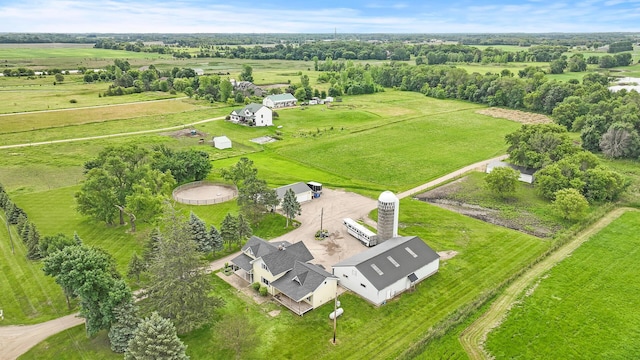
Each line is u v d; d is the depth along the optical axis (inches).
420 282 2177.7
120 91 7647.6
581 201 2773.1
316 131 5334.6
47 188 3467.0
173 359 1482.5
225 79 7460.6
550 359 1652.3
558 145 3636.8
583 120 5275.6
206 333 1808.6
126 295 1726.1
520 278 2196.1
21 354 1688.0
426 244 2324.1
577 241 2586.1
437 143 4820.4
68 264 1731.1
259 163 4116.6
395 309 1963.6
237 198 3046.3
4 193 3051.2
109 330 1739.7
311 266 2108.8
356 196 3339.1
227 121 5777.6
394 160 4205.2
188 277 1847.9
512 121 5984.3
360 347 1715.1
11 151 4362.7
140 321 1706.4
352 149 4557.1
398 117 6141.7
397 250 2220.7
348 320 1882.4
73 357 1672.0
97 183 2738.7
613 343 1736.0
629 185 3415.4
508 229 2758.4
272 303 2011.6
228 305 1984.5
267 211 2945.4
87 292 1708.9
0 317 1908.2
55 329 1834.4
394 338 1766.7
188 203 3144.7
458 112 6579.7
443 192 3395.7
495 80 7386.8
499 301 2009.1
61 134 5007.4
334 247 2541.8
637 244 2539.4
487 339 1758.1
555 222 2847.0
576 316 1898.4
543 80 7273.6
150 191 2810.0
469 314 1905.8
